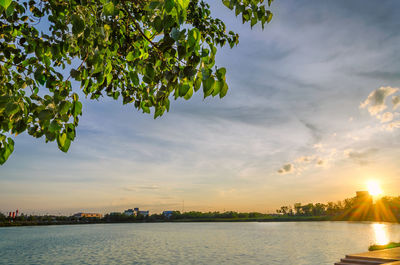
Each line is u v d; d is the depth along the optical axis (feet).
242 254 111.34
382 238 165.07
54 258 107.34
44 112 6.79
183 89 6.34
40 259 105.50
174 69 6.97
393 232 217.77
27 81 9.76
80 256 111.96
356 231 238.68
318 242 150.51
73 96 7.43
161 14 5.83
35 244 160.35
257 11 8.92
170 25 5.73
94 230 334.03
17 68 9.66
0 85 8.85
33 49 9.38
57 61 10.94
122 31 10.22
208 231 283.79
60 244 159.43
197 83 6.23
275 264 88.43
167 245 149.89
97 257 108.99
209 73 5.98
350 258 48.08
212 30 15.30
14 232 298.15
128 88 12.46
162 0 5.65
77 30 7.04
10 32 9.51
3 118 8.23
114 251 126.41
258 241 164.66
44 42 9.01
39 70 7.63
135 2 7.38
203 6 15.16
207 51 5.91
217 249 129.80
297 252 113.19
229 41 15.57
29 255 116.26
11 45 9.70
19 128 8.18
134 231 299.38
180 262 96.27
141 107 12.60
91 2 7.85
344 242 147.13
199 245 148.46
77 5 7.73
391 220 516.32
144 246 146.10
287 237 188.75
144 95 11.71
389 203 588.09
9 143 8.66
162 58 7.32
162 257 107.24
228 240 174.91
